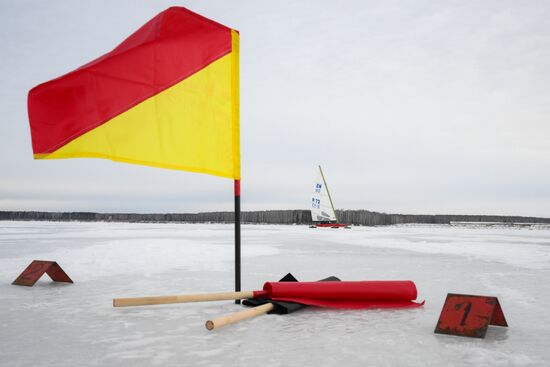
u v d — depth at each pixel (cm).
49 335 363
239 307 480
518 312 462
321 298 487
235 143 517
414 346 336
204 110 500
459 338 359
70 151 438
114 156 451
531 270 816
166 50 483
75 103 441
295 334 370
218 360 300
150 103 471
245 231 3288
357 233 2920
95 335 363
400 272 780
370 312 463
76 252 1147
